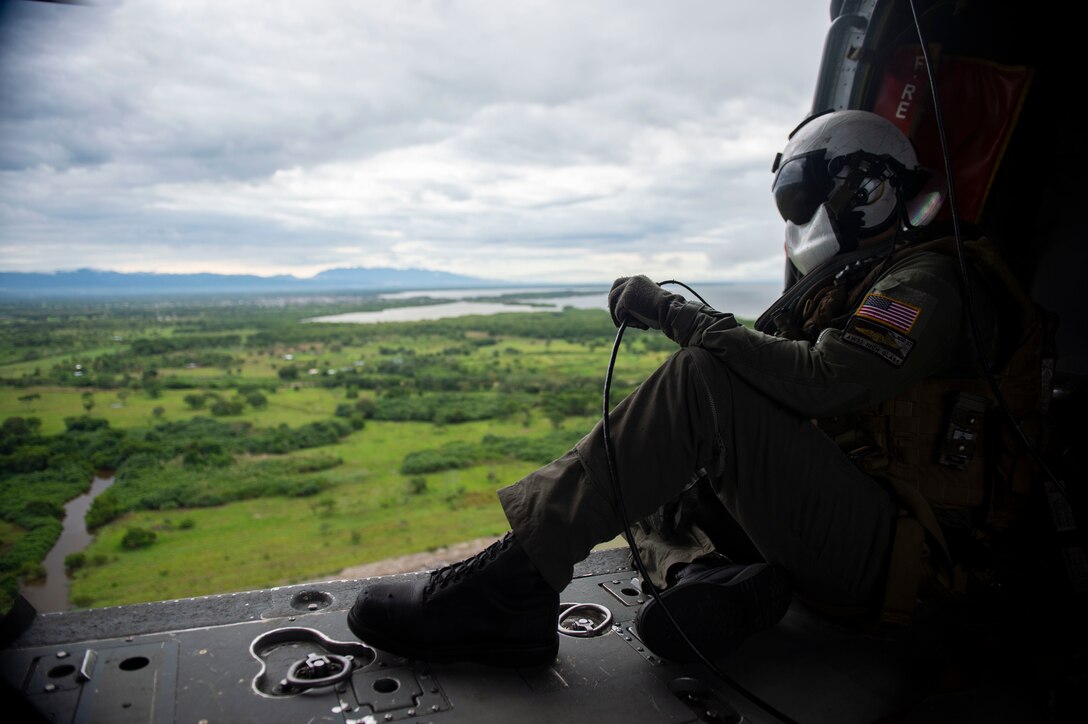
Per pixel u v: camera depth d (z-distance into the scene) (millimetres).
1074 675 1234
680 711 1271
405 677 1322
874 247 1555
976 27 1995
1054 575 1514
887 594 1310
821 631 1594
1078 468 1659
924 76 1921
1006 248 2127
